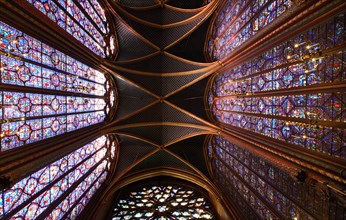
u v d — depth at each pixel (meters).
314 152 7.41
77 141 10.55
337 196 5.82
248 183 11.91
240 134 12.13
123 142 17.36
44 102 8.99
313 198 7.47
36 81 8.46
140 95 17.17
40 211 8.51
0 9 6.53
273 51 9.82
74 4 11.21
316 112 7.40
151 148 17.53
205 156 17.52
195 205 15.27
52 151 8.59
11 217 6.98
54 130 9.61
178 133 17.41
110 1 14.48
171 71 17.16
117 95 16.83
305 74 7.90
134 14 16.06
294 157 7.86
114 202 15.49
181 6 16.34
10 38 7.10
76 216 11.13
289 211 8.68
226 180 14.66
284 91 8.95
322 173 6.49
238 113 13.23
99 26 14.35
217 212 14.44
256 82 11.22
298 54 8.12
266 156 9.09
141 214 14.50
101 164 14.85
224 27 14.70
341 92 6.37
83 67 12.53
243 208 12.17
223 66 14.47
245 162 12.37
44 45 8.97
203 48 17.05
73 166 11.32
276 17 9.01
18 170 6.68
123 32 16.25
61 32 9.46
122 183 16.02
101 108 15.08
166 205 15.26
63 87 10.33
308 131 7.73
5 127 6.86
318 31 7.20
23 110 7.75
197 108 17.23
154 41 16.89
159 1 16.22
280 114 9.30
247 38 11.52
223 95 15.38
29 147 7.79
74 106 11.45
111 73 15.58
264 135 10.41
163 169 17.77
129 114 16.53
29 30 7.77
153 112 17.33
